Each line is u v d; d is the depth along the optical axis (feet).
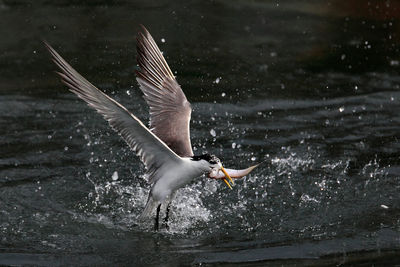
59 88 53.72
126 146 44.37
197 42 64.49
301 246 30.83
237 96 53.16
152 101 35.88
